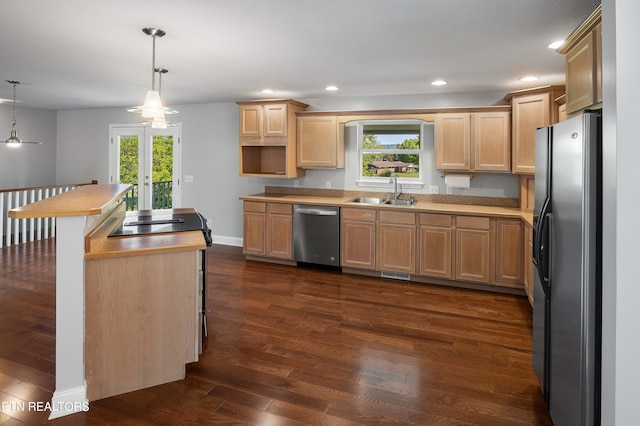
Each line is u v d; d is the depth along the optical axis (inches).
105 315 88.4
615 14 53.7
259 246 207.9
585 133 62.4
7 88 197.9
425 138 199.3
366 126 211.2
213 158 246.8
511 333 125.3
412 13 95.1
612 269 55.9
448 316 139.0
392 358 108.4
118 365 90.1
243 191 241.4
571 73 100.3
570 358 68.9
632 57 53.1
